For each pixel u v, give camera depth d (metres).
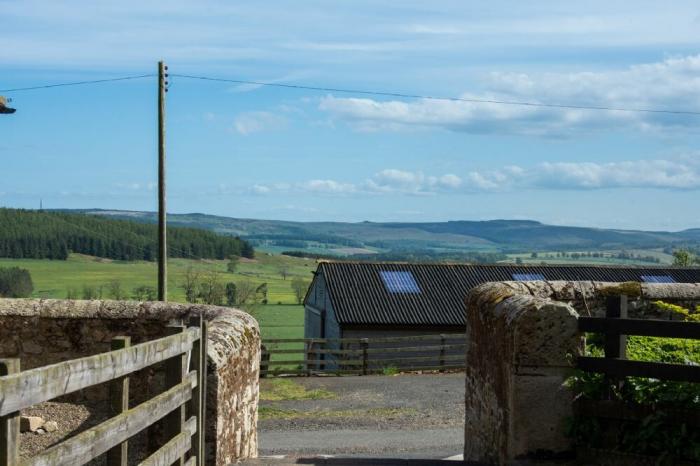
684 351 8.79
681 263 52.25
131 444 7.47
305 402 18.03
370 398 18.59
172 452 5.53
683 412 6.65
